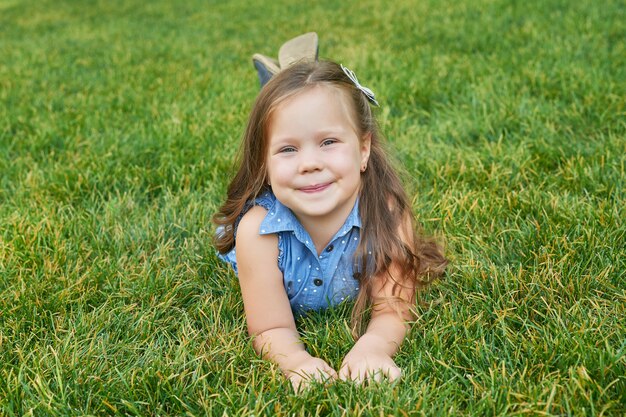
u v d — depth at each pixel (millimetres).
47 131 4414
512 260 2736
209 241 3021
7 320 2529
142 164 3980
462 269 2639
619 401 1977
